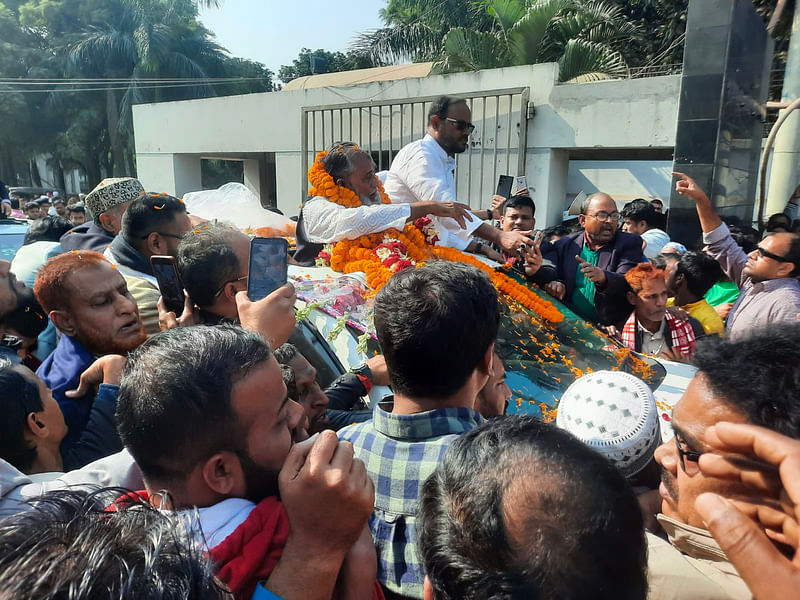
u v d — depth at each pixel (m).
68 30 28.02
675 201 5.63
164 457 1.03
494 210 4.86
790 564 0.69
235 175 31.14
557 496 0.72
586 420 1.63
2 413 1.49
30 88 26.69
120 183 3.31
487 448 0.82
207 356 1.04
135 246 2.57
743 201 6.72
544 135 7.88
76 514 0.69
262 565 0.95
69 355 1.94
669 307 3.27
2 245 5.92
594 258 3.92
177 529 0.70
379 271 2.55
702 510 0.76
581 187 14.17
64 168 30.22
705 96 5.33
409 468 1.21
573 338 2.90
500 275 3.05
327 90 9.86
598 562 0.70
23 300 2.38
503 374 1.79
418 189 3.38
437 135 3.56
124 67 27.03
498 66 11.98
